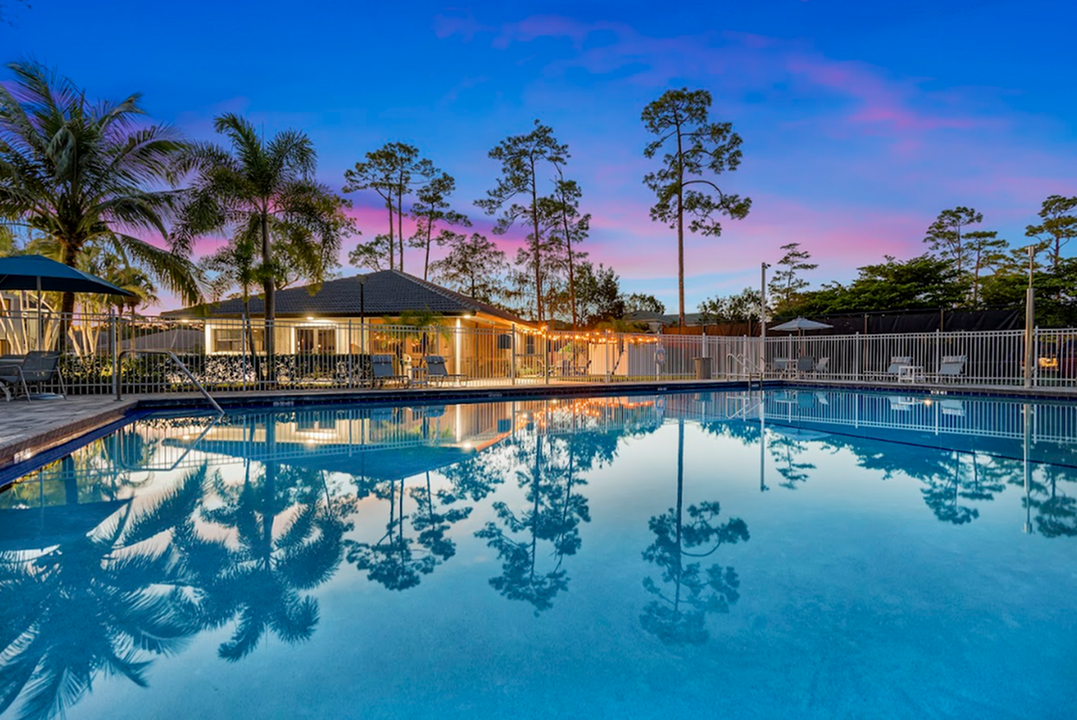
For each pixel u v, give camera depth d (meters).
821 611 2.32
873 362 18.44
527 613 2.29
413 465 5.49
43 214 12.18
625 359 22.72
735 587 2.55
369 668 1.89
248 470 5.22
